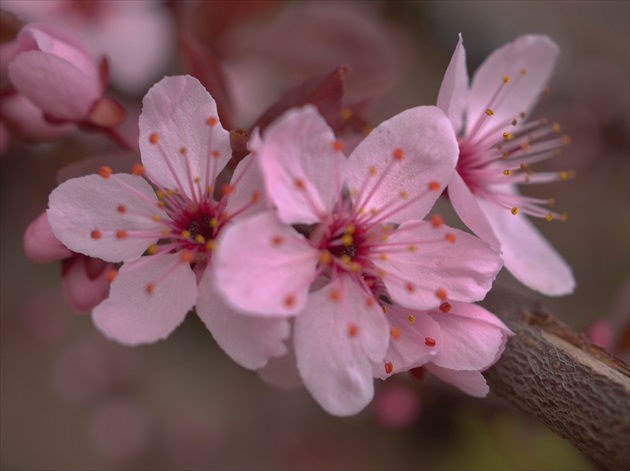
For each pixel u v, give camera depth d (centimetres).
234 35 17
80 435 24
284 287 12
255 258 12
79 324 24
